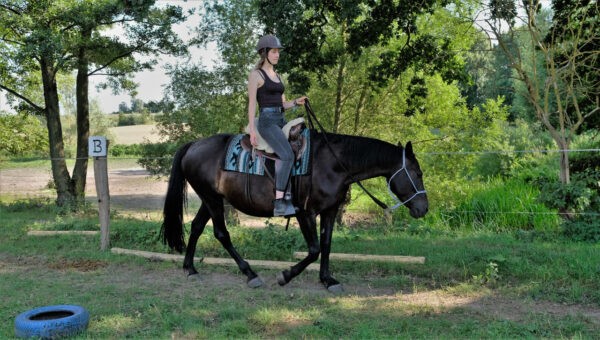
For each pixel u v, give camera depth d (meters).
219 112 12.47
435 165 12.70
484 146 13.20
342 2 8.73
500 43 9.41
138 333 4.00
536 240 7.66
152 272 6.07
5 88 13.68
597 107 8.93
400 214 12.77
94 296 4.98
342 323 4.21
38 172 26.55
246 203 5.20
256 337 3.89
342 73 12.97
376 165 5.10
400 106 13.02
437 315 4.41
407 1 9.80
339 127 13.63
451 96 12.84
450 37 11.76
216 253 6.85
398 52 12.04
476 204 11.65
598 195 8.65
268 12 8.73
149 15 12.40
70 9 11.85
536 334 3.93
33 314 4.10
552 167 14.42
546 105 9.03
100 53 13.32
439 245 7.20
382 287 5.34
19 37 12.95
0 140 16.55
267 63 4.98
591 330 4.01
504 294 4.99
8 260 6.70
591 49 9.66
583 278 5.34
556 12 9.82
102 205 7.25
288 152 4.85
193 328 4.03
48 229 8.79
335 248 6.96
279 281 5.32
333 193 5.03
